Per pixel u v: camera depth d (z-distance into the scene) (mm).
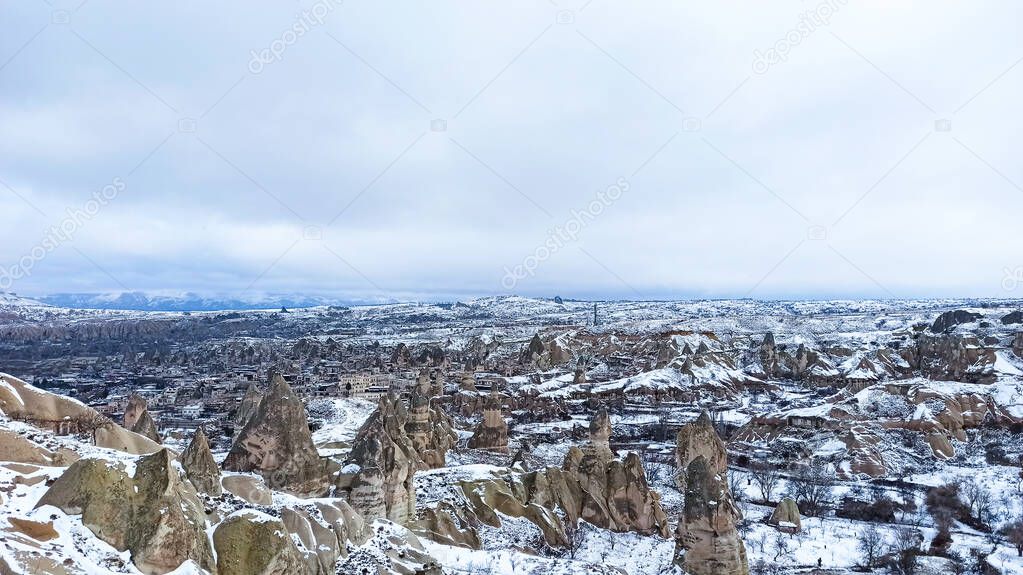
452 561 39531
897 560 63406
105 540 22000
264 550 24891
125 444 41375
